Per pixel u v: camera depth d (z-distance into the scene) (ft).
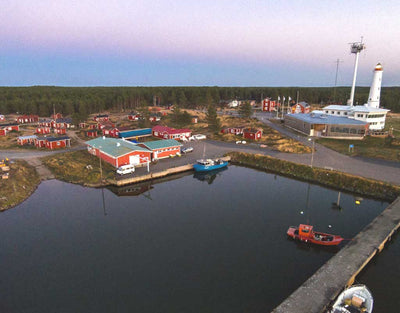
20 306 78.54
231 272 92.12
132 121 398.83
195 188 171.32
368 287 83.61
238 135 294.66
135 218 131.75
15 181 163.22
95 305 78.54
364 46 333.01
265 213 135.54
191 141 280.51
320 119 286.66
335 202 147.13
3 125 312.29
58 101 511.40
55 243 110.52
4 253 103.96
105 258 100.58
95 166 196.13
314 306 70.69
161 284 86.69
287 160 200.75
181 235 115.96
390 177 160.15
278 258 99.66
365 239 101.19
